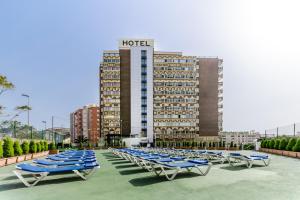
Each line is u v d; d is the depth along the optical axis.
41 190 8.09
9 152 18.80
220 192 7.46
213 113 74.25
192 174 10.78
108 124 69.75
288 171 11.77
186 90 72.62
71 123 165.25
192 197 6.91
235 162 15.70
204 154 17.34
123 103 72.56
